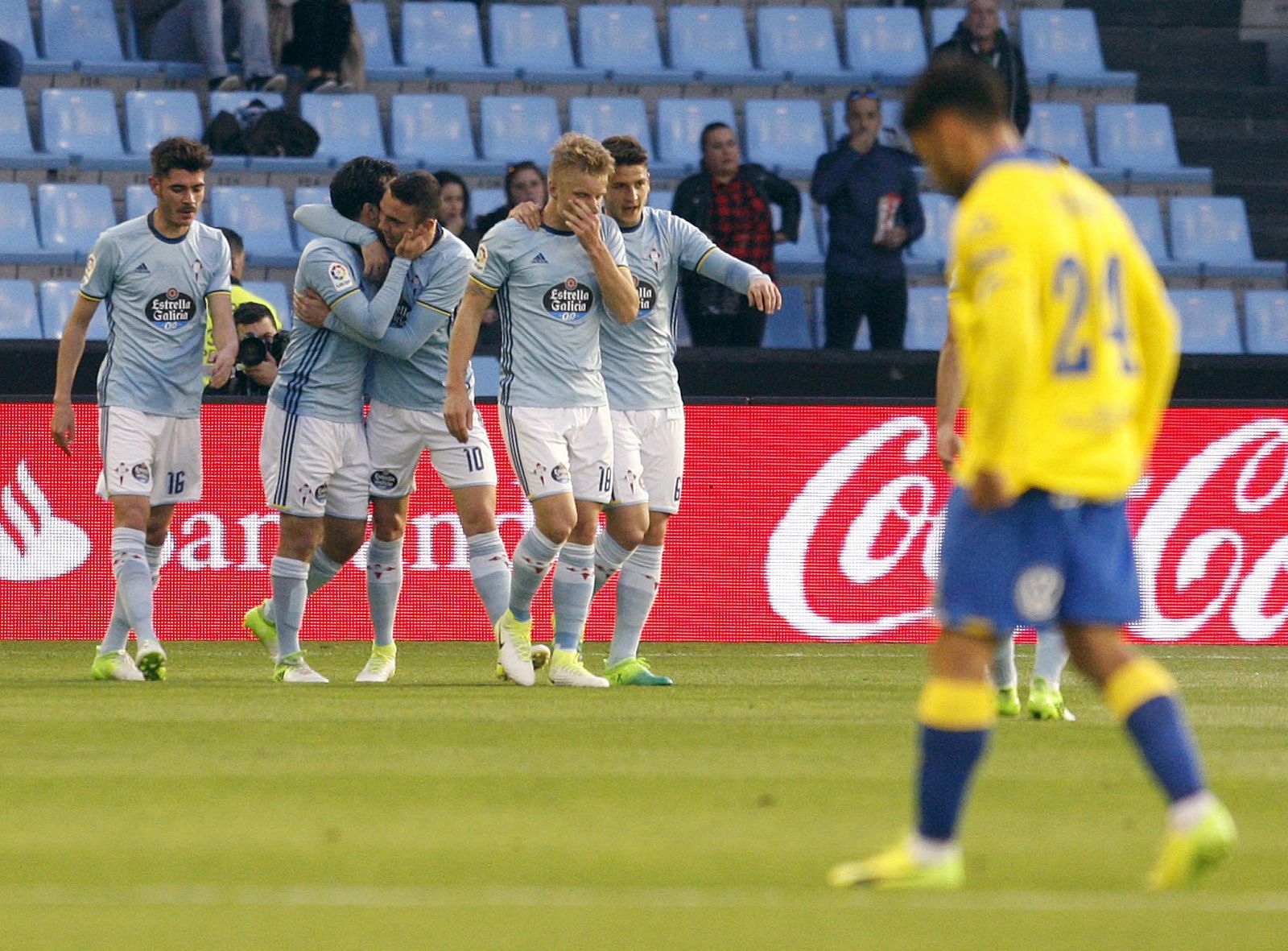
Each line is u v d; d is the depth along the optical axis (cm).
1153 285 1345
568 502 2716
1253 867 1374
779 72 5894
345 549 2845
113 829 1502
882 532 3741
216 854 1402
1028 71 6059
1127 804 1658
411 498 3672
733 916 1201
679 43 6062
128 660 2862
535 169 4419
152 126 5438
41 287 4772
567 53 5981
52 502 3650
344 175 2736
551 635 3678
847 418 3734
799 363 4184
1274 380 4234
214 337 2888
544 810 1600
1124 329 1308
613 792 1703
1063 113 5897
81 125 5416
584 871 1344
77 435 3644
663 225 2858
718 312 4444
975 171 1326
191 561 3662
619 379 2838
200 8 5525
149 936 1145
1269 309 5312
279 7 5625
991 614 1262
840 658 3450
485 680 2895
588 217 2638
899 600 3744
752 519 3728
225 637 3669
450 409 2670
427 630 3678
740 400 3722
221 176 5262
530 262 2678
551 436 2698
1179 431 3747
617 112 5684
